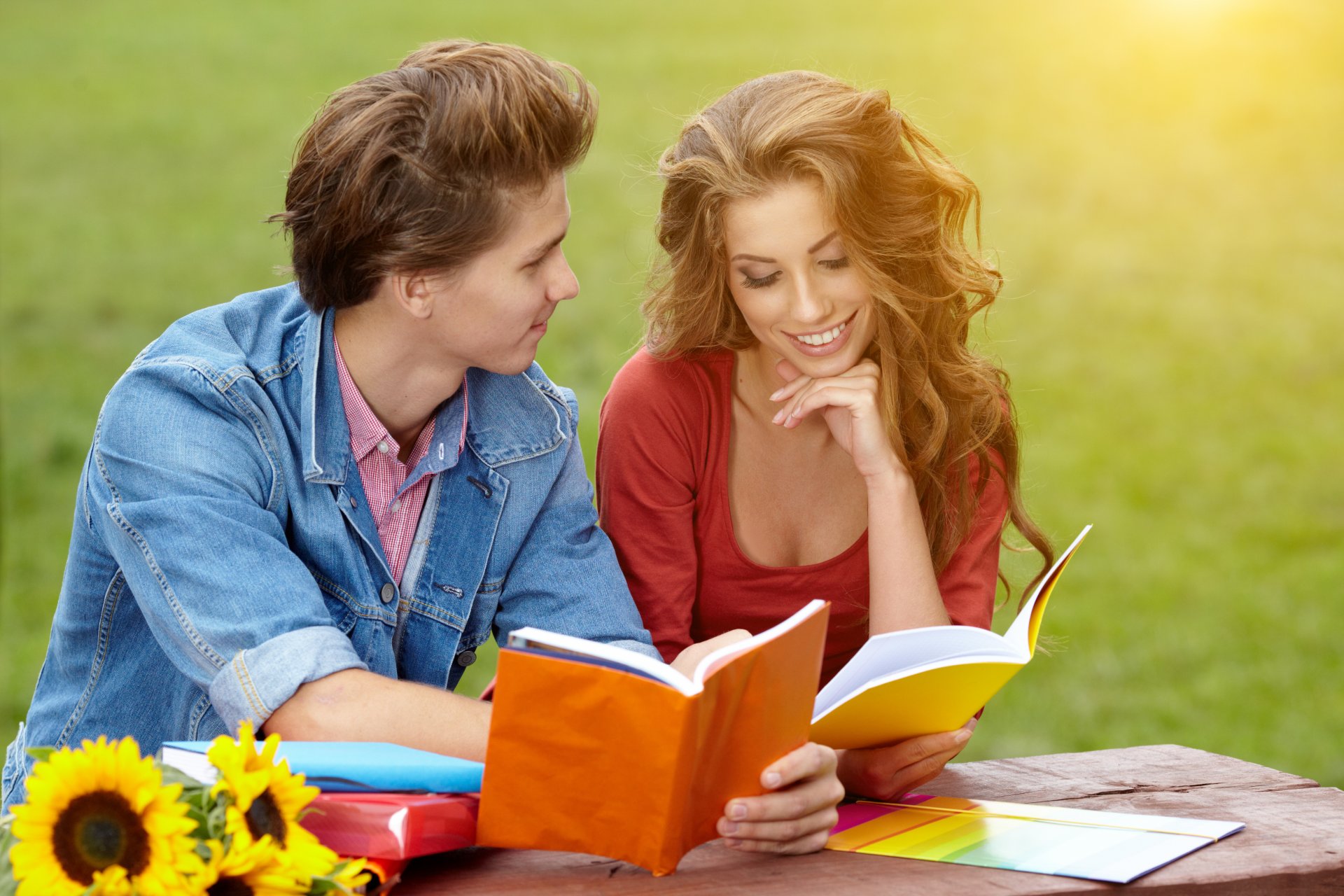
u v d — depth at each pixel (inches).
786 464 119.3
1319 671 279.9
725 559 118.6
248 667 84.7
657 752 74.5
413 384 100.0
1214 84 783.1
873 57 845.8
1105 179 653.9
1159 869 81.4
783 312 109.0
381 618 100.3
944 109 746.8
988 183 647.8
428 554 104.1
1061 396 441.1
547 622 106.5
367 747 80.7
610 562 109.5
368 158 90.7
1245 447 400.5
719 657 75.2
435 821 76.3
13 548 339.0
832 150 104.9
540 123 91.6
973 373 115.2
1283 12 914.1
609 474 117.8
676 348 116.6
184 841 64.9
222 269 568.1
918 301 111.7
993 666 85.7
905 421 114.3
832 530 120.1
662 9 973.8
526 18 955.3
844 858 82.6
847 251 107.1
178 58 876.0
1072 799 97.5
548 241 94.8
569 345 470.6
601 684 73.7
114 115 769.6
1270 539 344.5
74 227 613.0
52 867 64.4
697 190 109.7
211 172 687.1
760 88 110.8
